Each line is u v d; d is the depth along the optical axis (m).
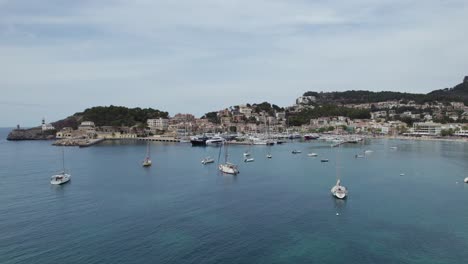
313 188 111.75
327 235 70.06
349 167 160.50
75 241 66.00
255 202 93.75
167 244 64.88
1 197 99.31
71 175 137.38
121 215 81.75
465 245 65.62
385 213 84.06
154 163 175.25
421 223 77.06
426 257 60.78
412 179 128.38
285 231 72.00
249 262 58.31
